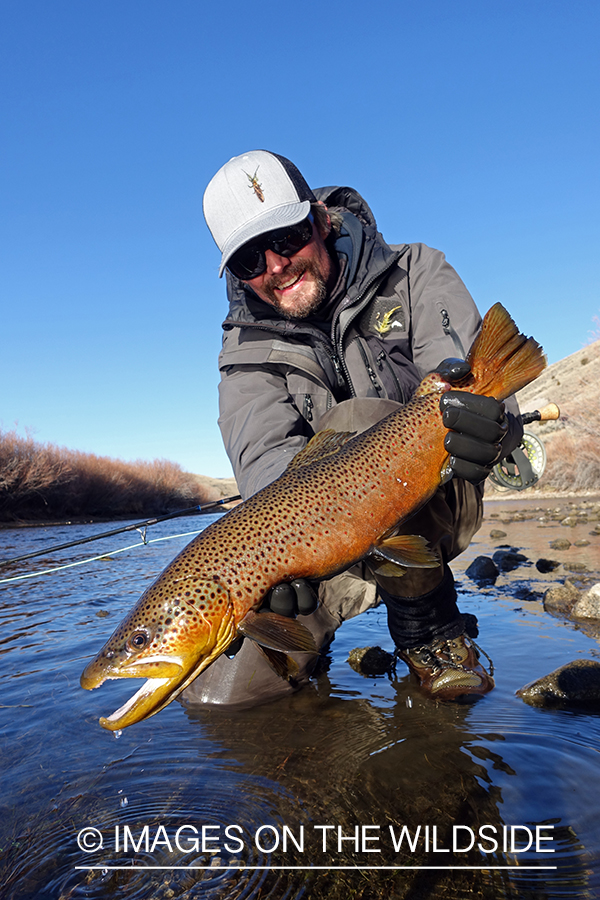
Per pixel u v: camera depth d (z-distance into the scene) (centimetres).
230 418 96
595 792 52
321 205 99
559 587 124
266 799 56
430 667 80
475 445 63
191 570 58
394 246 101
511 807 51
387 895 43
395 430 67
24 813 56
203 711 81
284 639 58
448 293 93
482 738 65
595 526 261
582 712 70
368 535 63
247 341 99
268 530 60
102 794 58
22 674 99
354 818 52
